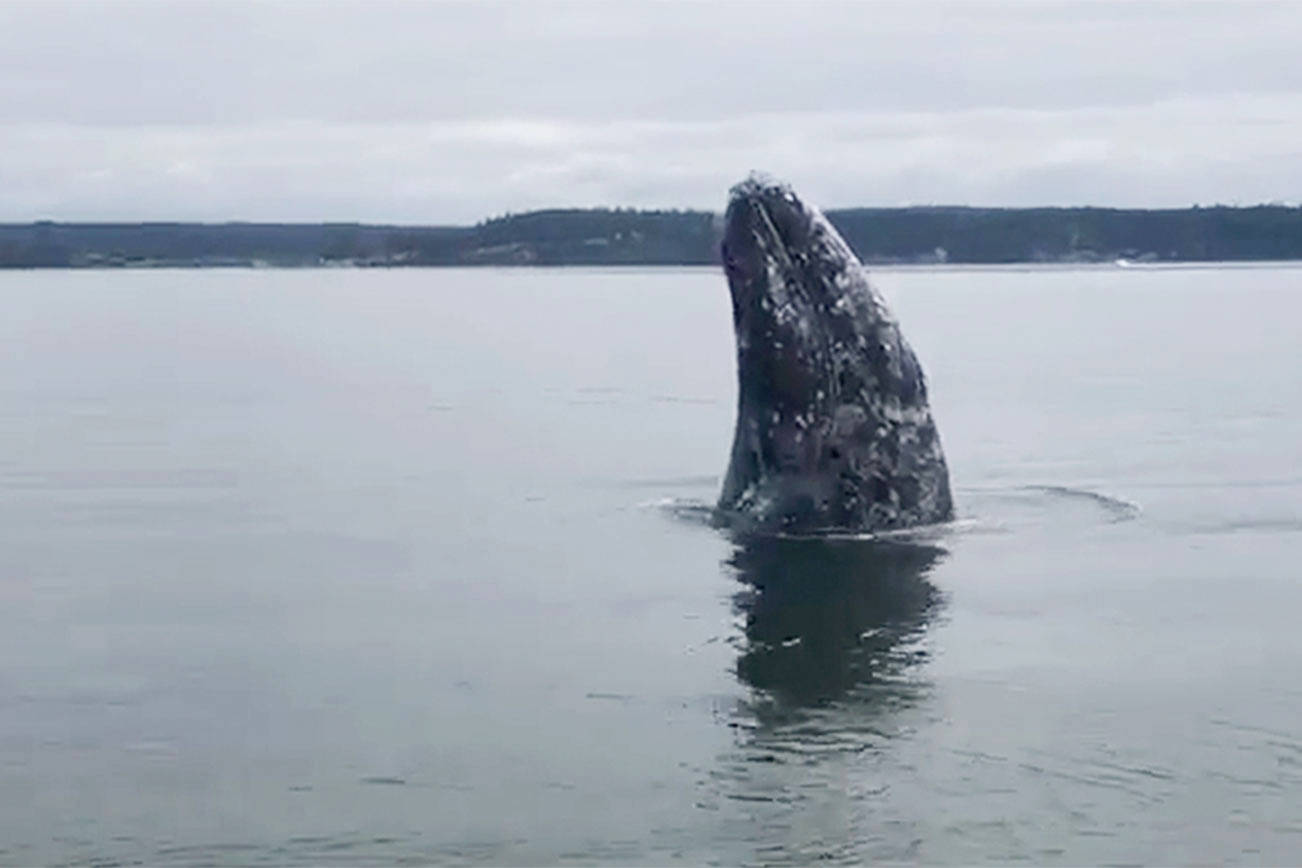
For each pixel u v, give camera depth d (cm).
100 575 1988
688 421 3597
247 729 1367
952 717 1376
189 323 8269
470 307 10231
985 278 15950
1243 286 12962
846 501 2134
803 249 2100
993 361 5369
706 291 13200
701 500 2434
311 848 1120
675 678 1497
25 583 1942
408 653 1602
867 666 1531
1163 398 4103
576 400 4112
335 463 2941
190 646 1642
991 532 2164
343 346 6431
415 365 5378
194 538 2220
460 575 1945
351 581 1928
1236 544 2125
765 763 1267
